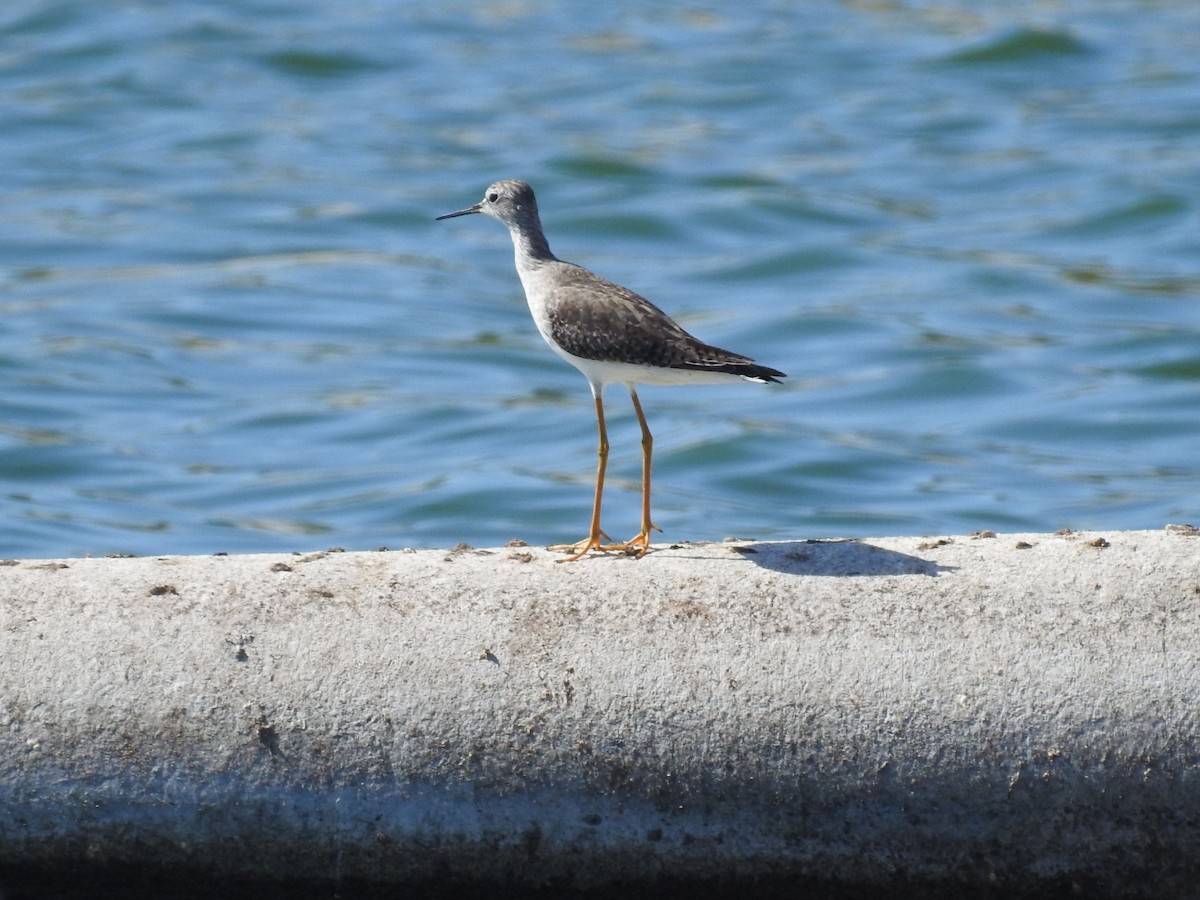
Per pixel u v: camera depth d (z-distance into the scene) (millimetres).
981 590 7199
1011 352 21359
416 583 7309
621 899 6895
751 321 22375
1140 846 6758
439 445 18594
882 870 6820
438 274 24922
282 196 27797
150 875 6852
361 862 6812
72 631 6984
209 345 21688
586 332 8930
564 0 40719
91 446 18016
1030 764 6734
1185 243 25422
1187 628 6973
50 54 34688
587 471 17719
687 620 7047
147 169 28953
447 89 33969
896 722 6770
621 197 27875
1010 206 27578
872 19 39312
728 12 39969
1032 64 35531
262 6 38469
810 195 27812
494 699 6816
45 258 24703
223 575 7387
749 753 6754
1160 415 19172
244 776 6750
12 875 6848
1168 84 33781
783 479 17453
